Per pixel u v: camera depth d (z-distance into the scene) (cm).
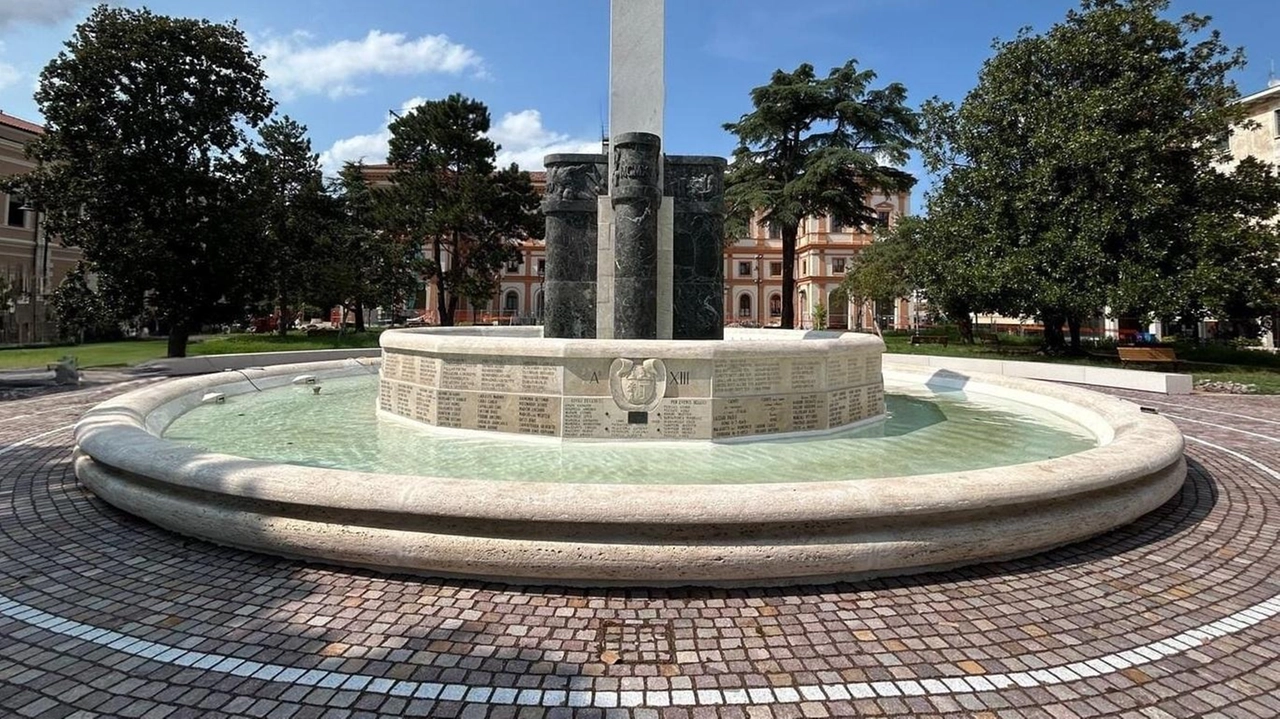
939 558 416
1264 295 1859
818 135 2989
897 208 5859
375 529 411
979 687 301
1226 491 639
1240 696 295
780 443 733
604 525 390
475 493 399
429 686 299
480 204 3809
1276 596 398
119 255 2008
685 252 1077
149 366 1934
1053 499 447
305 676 307
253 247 2255
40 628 353
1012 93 2141
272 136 3728
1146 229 1889
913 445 735
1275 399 1431
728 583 399
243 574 421
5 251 3762
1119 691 298
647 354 712
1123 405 833
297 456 652
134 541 480
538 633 346
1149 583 415
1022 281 1997
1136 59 1972
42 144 2000
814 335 1404
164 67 2028
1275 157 2995
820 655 327
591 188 1073
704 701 289
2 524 521
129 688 298
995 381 1190
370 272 4041
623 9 1049
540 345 721
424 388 811
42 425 1020
